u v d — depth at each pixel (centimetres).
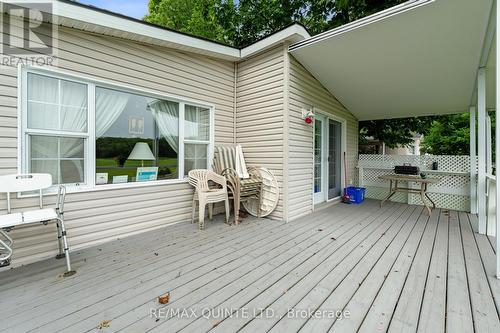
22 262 229
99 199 280
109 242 283
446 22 270
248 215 414
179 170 362
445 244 282
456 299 169
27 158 237
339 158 586
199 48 352
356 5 548
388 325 143
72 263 228
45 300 169
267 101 395
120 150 303
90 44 272
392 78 410
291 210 389
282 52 371
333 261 233
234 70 443
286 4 725
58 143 256
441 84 409
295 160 397
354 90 478
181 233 315
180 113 362
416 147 1190
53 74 249
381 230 337
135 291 180
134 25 281
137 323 145
